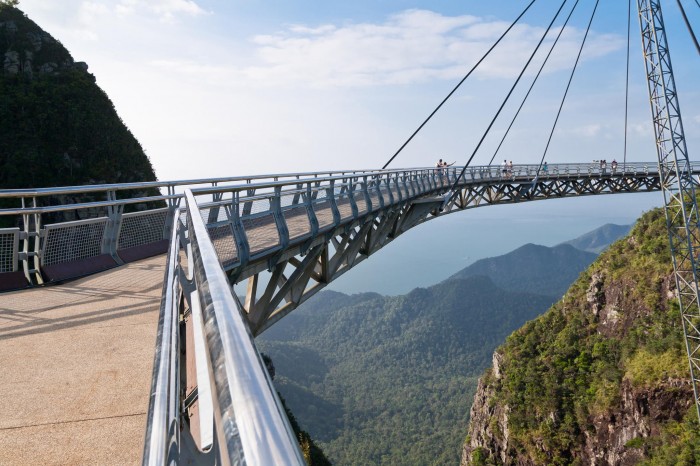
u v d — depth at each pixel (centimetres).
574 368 5706
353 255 2275
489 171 5528
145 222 1260
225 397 77
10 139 6881
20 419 348
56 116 7338
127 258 1156
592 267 6762
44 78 7750
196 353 195
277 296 1490
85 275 994
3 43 7712
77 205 997
